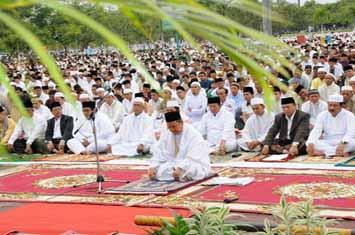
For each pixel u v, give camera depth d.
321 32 33.88
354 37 32.31
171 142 6.36
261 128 8.22
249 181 5.99
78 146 8.95
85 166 7.68
